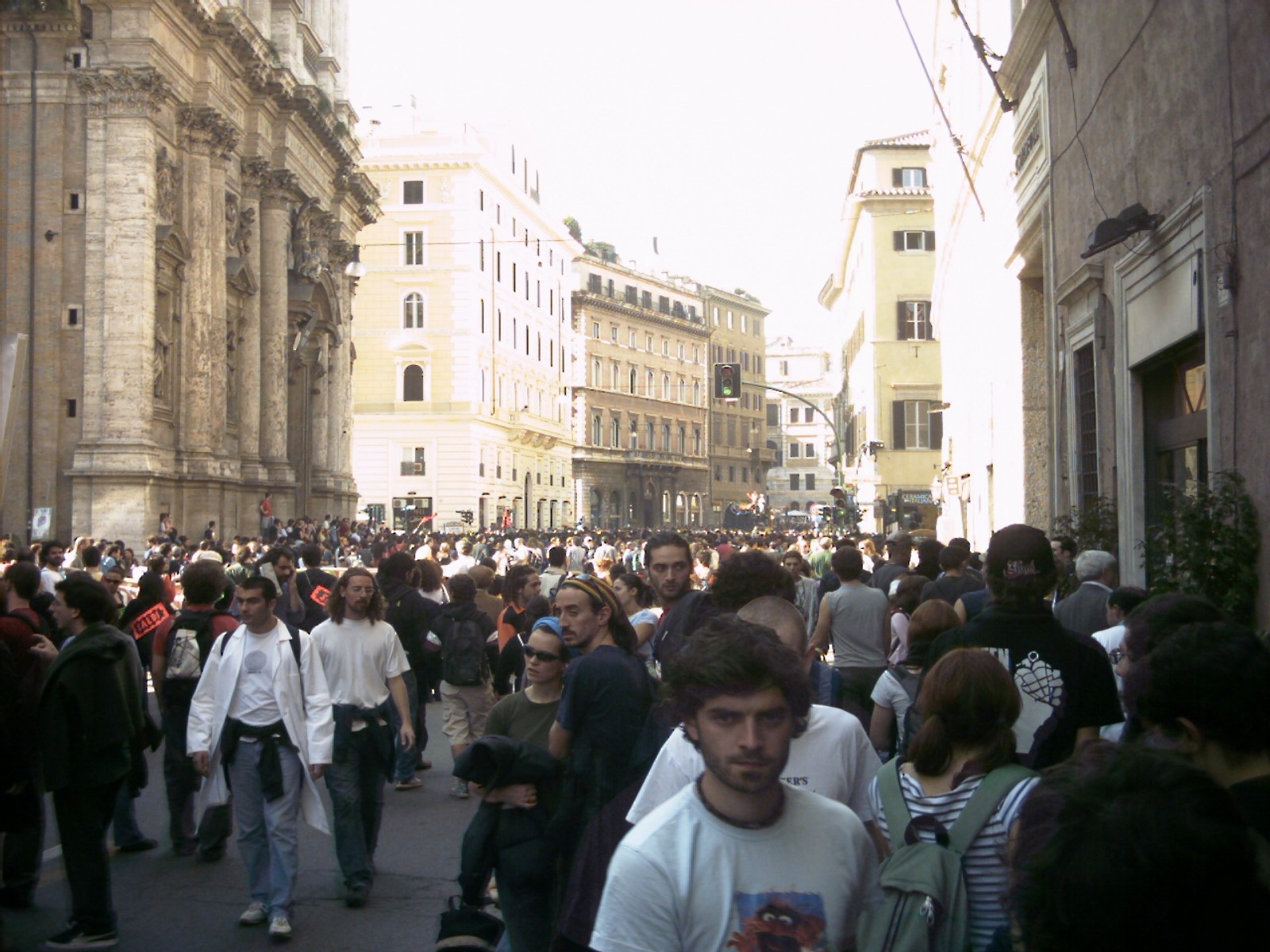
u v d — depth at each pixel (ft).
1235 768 12.01
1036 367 70.69
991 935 12.32
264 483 127.03
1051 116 58.13
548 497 282.97
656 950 9.84
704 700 10.09
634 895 9.94
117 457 99.96
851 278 215.51
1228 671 11.94
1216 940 6.72
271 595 26.25
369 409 230.07
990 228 83.61
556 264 290.35
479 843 18.07
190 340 112.06
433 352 228.63
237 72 121.70
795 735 10.46
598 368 321.32
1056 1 51.24
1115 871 6.79
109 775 23.93
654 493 347.77
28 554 47.75
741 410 404.16
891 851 13.29
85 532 99.50
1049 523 61.72
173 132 109.60
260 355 131.54
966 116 93.61
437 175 228.84
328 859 31.27
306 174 146.82
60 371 101.65
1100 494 50.26
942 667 13.60
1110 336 49.37
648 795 13.94
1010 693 13.39
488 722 20.98
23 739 24.13
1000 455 80.84
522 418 260.01
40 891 28.55
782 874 10.10
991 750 13.32
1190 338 38.70
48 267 101.91
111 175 101.45
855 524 145.89
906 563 49.11
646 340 345.51
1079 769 8.25
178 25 108.27
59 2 99.81
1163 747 12.26
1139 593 23.08
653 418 347.15
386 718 28.19
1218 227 34.88
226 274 121.49
